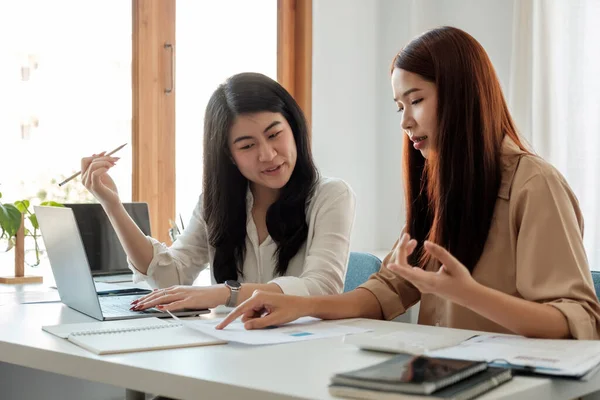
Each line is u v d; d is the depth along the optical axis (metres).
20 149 2.80
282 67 3.54
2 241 2.54
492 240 1.48
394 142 3.80
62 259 1.64
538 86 3.30
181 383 0.99
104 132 3.02
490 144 1.48
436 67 1.49
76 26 2.95
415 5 3.69
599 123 3.23
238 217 1.91
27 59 2.82
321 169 3.59
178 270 1.96
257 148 1.80
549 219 1.37
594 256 3.23
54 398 1.71
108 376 1.09
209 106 1.90
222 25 3.37
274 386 0.92
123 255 2.32
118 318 1.51
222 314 1.60
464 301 1.20
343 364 1.05
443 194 1.49
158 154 3.14
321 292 1.70
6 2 2.76
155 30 3.12
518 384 0.92
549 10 3.29
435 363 0.92
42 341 1.27
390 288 1.65
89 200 3.00
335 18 3.64
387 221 3.84
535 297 1.34
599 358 1.04
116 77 3.05
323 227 1.83
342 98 3.68
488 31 3.59
